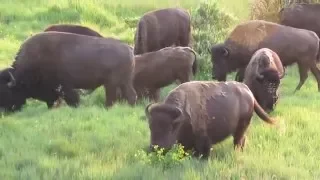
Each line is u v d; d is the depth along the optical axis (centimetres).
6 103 2427
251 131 1942
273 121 1850
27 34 3847
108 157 1706
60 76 2359
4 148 1781
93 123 2009
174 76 2667
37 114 2283
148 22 3173
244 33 2825
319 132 1975
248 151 1786
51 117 2152
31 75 2375
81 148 1783
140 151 1678
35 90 2417
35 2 4450
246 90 1780
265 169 1605
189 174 1541
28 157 1688
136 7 4534
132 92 2389
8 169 1612
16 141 1847
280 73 2333
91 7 4309
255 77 2216
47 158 1684
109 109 2255
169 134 1562
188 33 3362
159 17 3231
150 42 3181
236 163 1656
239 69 2858
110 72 2347
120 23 4231
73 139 1861
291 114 2184
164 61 2625
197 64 2936
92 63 2333
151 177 1526
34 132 1936
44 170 1599
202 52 3234
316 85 2966
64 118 2116
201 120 1659
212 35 3300
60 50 2341
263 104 2203
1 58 3253
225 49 2802
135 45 3150
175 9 3328
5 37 3753
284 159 1712
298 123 2097
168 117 1562
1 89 2417
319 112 2284
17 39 3769
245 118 1761
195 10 3503
